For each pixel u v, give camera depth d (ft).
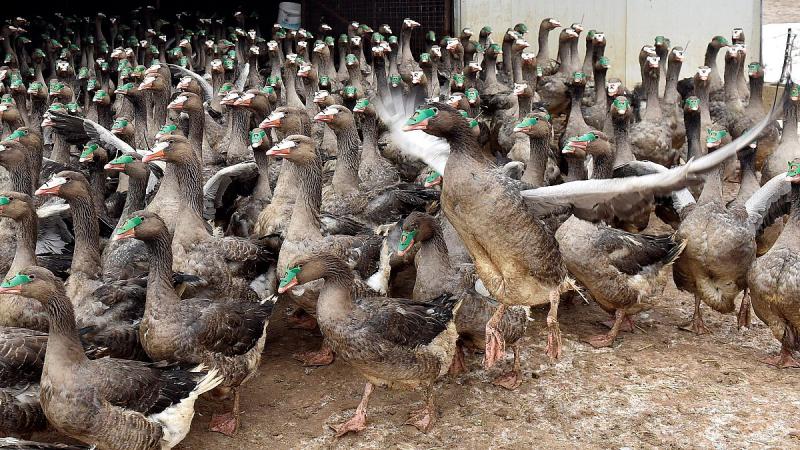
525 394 11.09
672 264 12.59
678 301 14.16
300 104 21.35
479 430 10.30
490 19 28.45
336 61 31.04
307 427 10.45
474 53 26.17
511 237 8.96
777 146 17.71
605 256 11.70
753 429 10.18
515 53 24.47
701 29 26.08
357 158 14.32
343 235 12.44
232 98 16.10
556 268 9.45
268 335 12.94
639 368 11.70
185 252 11.38
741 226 11.99
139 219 9.53
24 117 19.20
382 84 20.11
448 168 9.00
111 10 35.70
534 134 13.75
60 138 15.92
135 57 25.55
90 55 27.61
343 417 10.66
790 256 11.03
